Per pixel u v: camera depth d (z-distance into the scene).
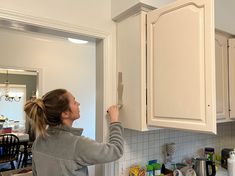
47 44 3.79
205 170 1.78
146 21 1.38
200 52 1.08
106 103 1.53
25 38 3.54
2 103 5.16
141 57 1.36
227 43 1.93
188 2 1.14
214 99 1.03
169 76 1.23
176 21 1.19
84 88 4.21
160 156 1.85
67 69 4.02
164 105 1.25
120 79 1.53
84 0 1.47
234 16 1.95
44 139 1.07
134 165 1.66
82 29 1.44
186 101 1.14
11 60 3.41
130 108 1.43
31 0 1.27
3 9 1.17
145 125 1.35
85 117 4.18
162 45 1.27
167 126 1.23
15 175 1.54
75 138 1.03
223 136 2.48
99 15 1.53
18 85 5.34
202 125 1.07
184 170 1.79
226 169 2.09
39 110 1.05
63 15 1.38
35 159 1.08
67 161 0.99
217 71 1.81
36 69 3.66
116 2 1.53
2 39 3.33
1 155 3.56
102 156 1.01
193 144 2.15
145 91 1.36
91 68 4.32
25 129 4.75
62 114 1.07
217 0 1.78
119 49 1.56
